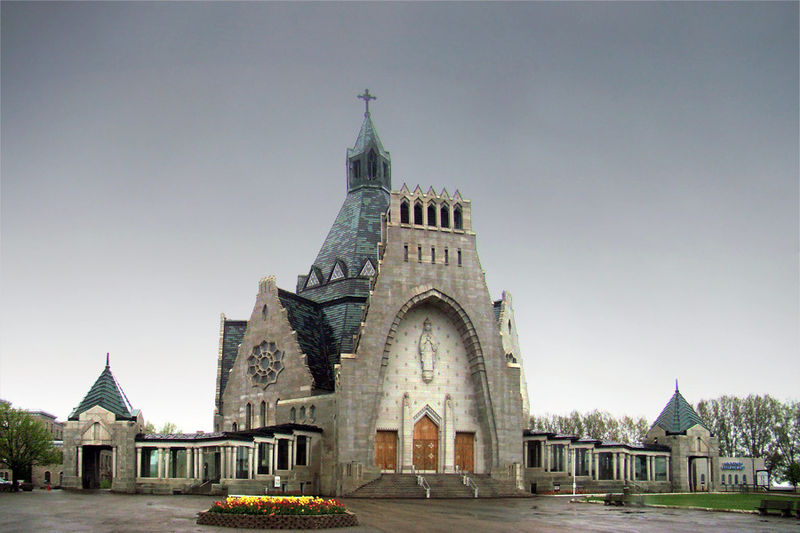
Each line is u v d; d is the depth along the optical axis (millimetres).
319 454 83812
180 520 44125
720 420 145500
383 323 84000
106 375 82062
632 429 164750
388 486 78562
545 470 93500
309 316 97375
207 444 75500
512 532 42562
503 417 87000
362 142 111438
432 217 90375
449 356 89000
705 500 76250
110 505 55344
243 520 41781
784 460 135250
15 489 83438
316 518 42469
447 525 45938
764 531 44562
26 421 90062
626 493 79875
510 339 105875
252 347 96625
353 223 105562
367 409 81312
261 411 93750
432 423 86812
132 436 77875
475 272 89812
